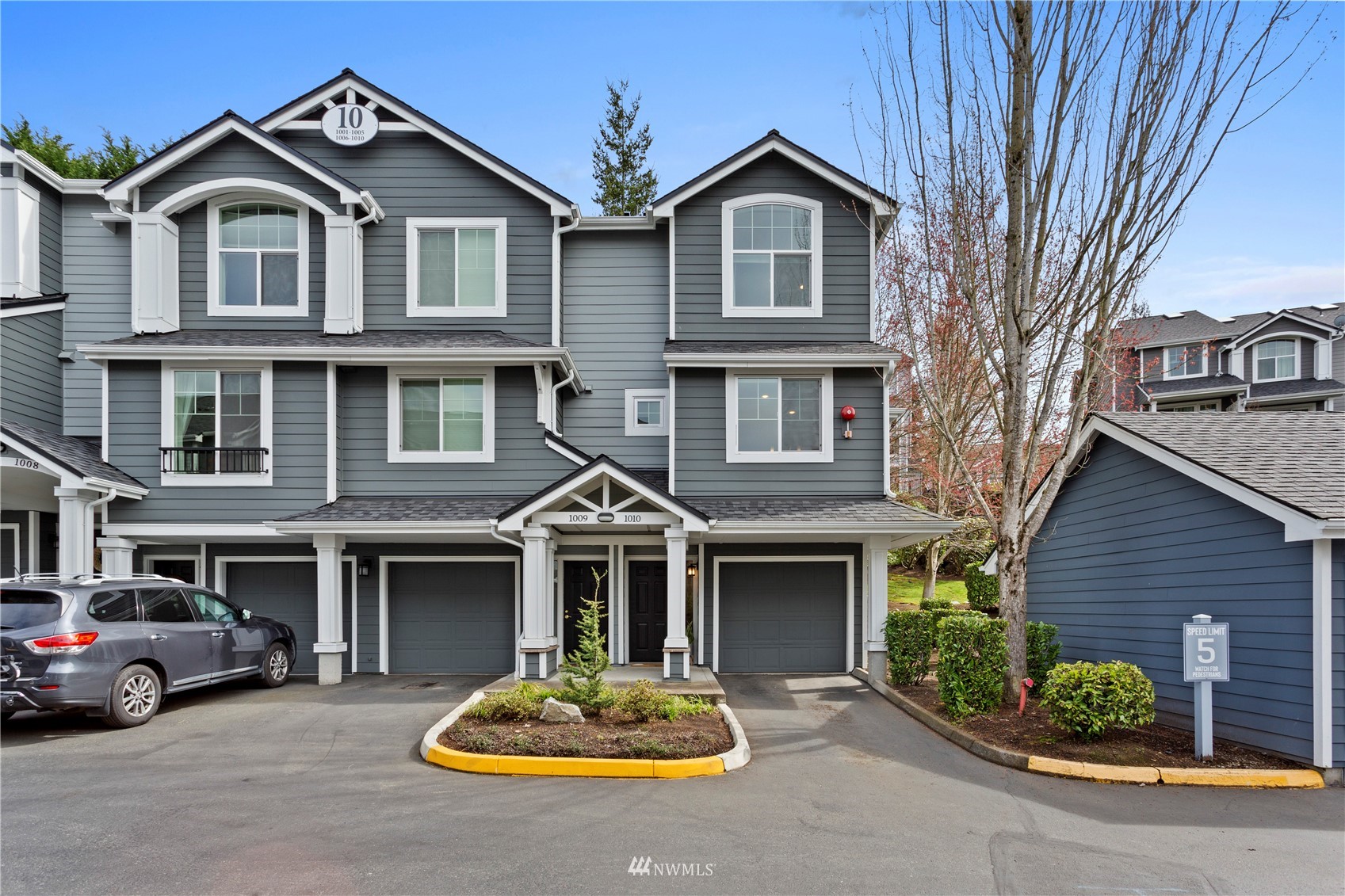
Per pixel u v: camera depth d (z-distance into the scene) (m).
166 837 6.24
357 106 15.20
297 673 14.80
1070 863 6.11
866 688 13.44
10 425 13.62
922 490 25.00
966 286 11.38
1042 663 11.64
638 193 36.66
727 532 13.12
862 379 14.77
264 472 13.91
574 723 9.43
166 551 14.90
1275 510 8.73
